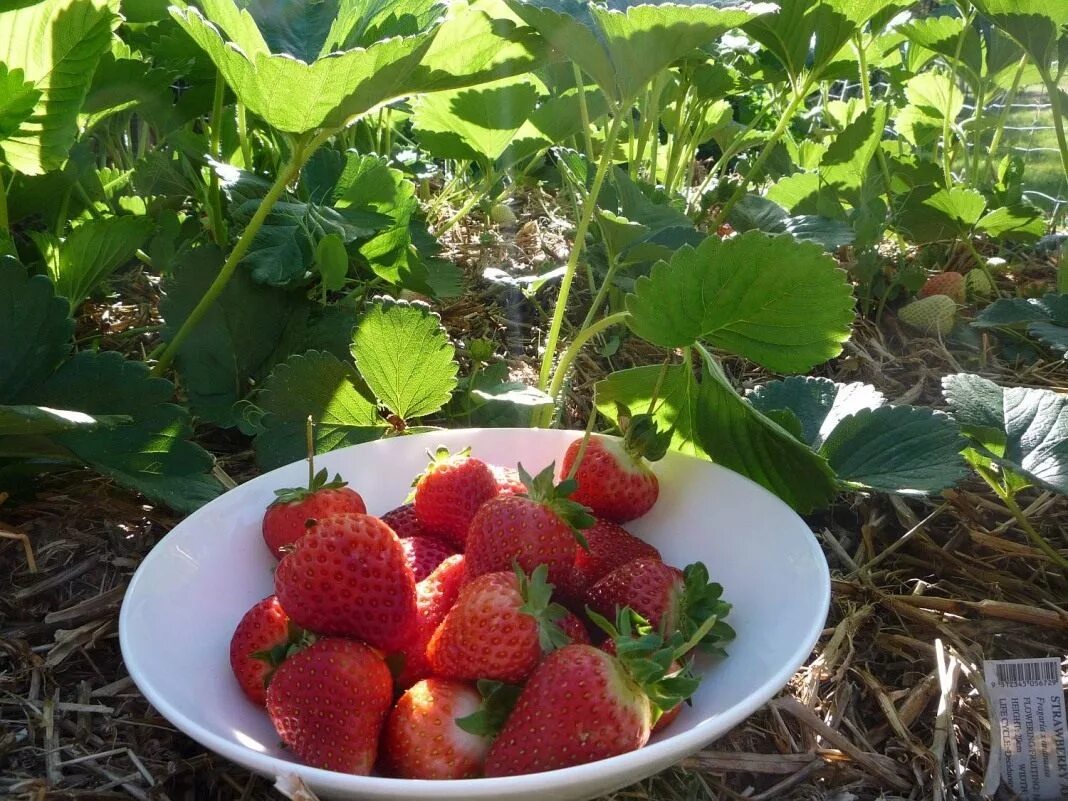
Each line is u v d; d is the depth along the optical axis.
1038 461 0.39
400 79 0.37
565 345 0.60
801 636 0.28
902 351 0.64
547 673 0.25
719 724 0.24
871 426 0.41
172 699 0.27
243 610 0.32
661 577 0.30
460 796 0.22
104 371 0.39
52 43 0.41
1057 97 0.60
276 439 0.43
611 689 0.24
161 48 0.54
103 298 0.58
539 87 0.68
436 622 0.30
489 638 0.26
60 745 0.31
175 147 0.61
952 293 0.69
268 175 0.58
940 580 0.43
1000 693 0.34
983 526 0.46
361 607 0.28
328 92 0.37
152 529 0.40
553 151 0.70
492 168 0.65
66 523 0.40
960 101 0.85
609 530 0.34
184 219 0.63
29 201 0.51
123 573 0.38
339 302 0.56
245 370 0.48
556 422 0.49
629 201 0.58
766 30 0.63
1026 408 0.42
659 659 0.24
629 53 0.38
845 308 0.35
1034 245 0.77
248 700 0.29
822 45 0.63
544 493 0.30
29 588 0.37
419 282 0.55
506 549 0.30
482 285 0.65
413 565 0.32
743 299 0.36
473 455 0.38
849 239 0.62
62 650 0.34
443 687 0.27
